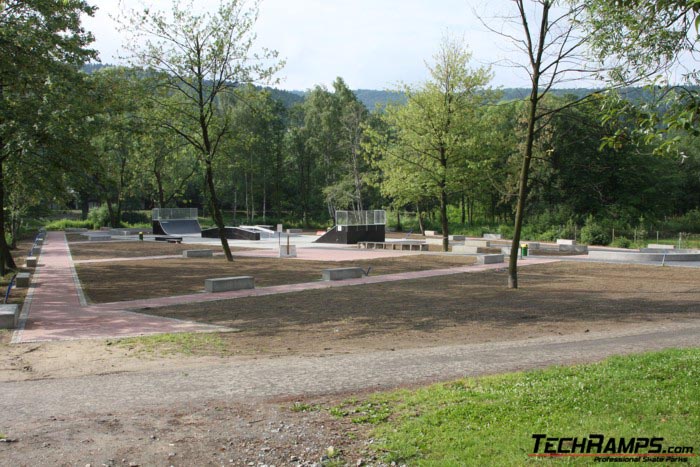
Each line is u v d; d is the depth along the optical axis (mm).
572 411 5922
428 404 6652
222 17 27406
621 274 25125
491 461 4852
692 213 61562
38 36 19531
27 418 6430
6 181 23156
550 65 18500
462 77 32656
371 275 24531
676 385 6648
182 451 5488
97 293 19125
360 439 5777
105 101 22562
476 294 19109
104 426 6160
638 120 7789
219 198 81812
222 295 18703
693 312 15414
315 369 9031
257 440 5781
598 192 58281
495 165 50156
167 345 11289
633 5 8938
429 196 38438
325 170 78188
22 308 16062
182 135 28797
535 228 54875
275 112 79562
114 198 72688
